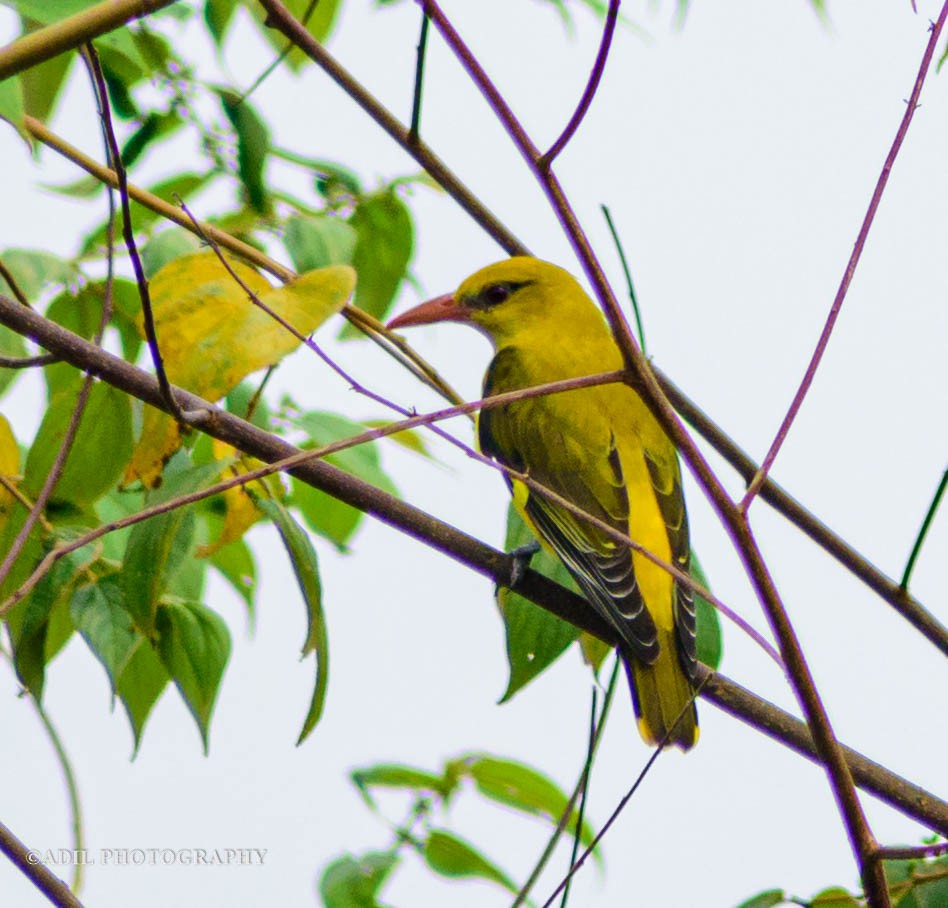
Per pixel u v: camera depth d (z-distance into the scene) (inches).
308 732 254.7
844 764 193.5
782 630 194.5
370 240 333.1
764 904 236.1
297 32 295.1
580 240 195.3
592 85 190.2
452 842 274.7
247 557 325.4
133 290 301.1
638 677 297.0
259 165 310.2
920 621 292.8
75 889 244.1
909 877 239.6
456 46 195.3
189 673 263.1
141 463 270.4
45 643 265.9
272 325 252.8
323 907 266.8
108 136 206.8
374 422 313.0
